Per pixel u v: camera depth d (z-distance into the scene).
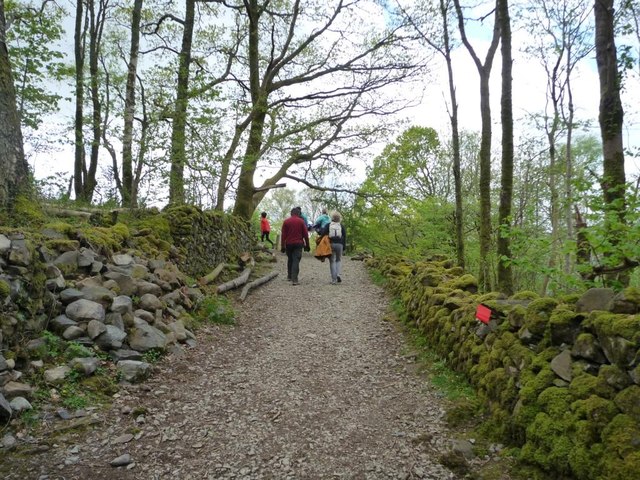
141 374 4.85
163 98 9.51
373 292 10.27
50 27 9.98
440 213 16.78
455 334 5.42
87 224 7.59
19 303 4.43
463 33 8.20
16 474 3.20
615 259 4.51
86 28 15.43
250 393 4.90
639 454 2.52
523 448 3.34
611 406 2.83
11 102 6.69
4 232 4.78
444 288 6.67
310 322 7.82
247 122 13.16
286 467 3.53
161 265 7.52
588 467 2.78
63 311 5.16
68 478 3.22
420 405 4.63
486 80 8.23
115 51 16.30
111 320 5.30
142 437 3.85
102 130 10.55
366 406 4.66
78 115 11.53
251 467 3.51
